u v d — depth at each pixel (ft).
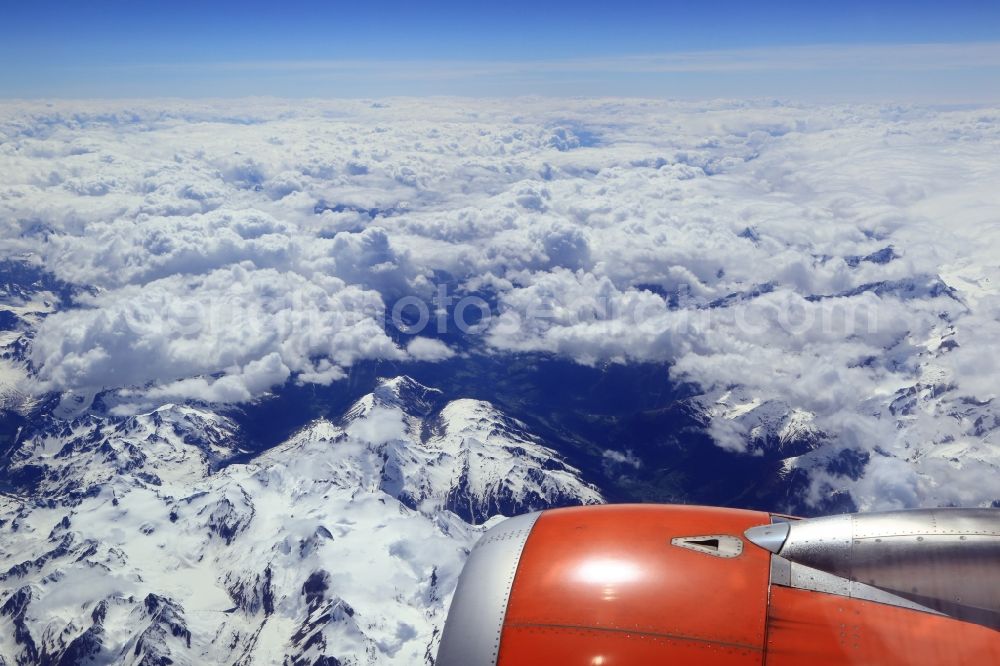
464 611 33.47
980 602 28.76
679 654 29.17
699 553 33.78
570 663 29.76
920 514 32.37
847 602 30.19
